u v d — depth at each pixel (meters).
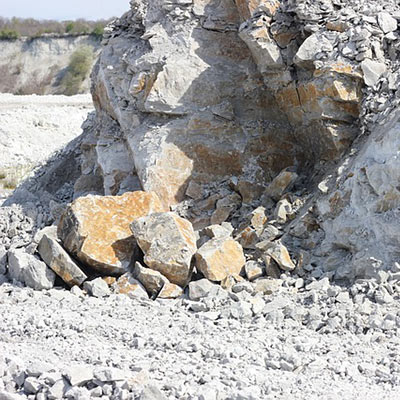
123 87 11.89
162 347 7.70
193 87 11.10
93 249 9.59
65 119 23.19
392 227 8.94
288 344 7.78
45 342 7.79
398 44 10.05
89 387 6.74
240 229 10.30
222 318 8.50
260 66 10.69
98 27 47.50
